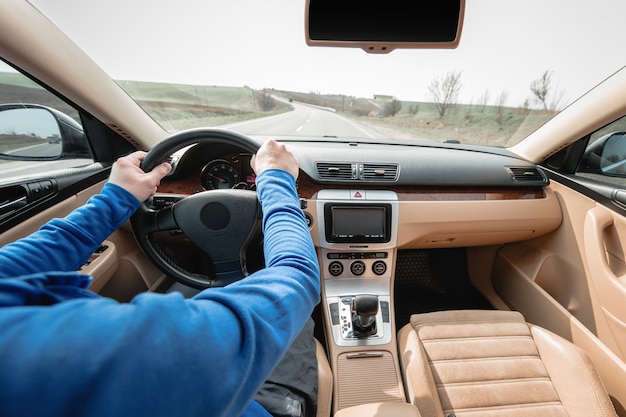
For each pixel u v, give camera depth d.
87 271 1.12
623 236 1.37
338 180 1.48
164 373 0.21
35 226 1.05
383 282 1.56
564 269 1.59
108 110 1.30
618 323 1.30
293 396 0.91
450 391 1.07
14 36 0.90
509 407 1.02
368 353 1.35
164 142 0.82
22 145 1.27
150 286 1.50
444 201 1.53
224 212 0.96
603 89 1.34
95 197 0.55
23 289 0.22
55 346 0.18
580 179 1.54
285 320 0.32
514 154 1.77
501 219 1.56
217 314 0.27
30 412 0.17
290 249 0.41
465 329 1.24
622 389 1.23
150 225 0.99
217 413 0.24
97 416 0.18
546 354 1.14
